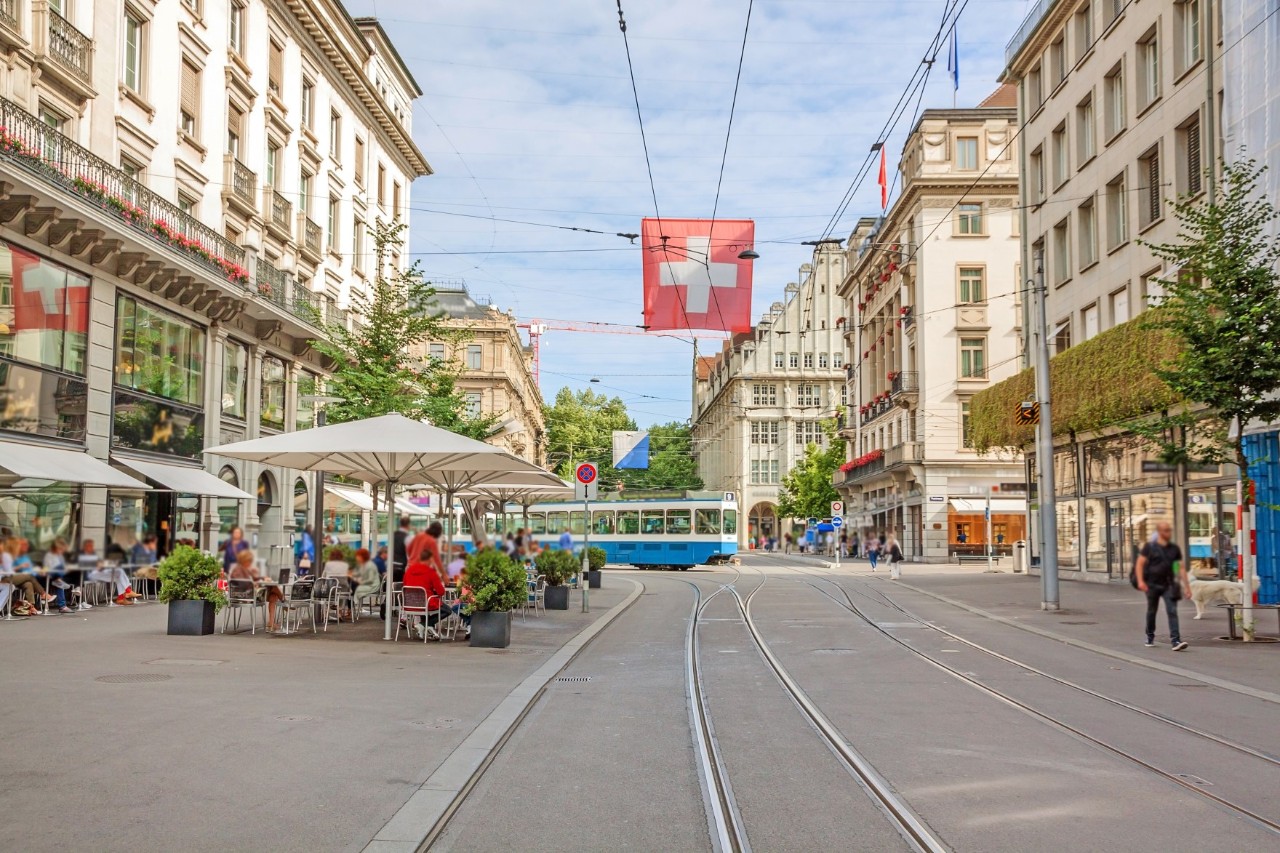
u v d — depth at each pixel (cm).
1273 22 2141
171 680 1127
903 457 5519
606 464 11181
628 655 1524
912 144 5638
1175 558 1568
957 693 1145
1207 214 1700
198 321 2838
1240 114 2261
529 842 595
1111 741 876
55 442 2194
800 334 9462
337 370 2897
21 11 2145
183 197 2892
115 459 2392
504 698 1070
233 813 626
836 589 3150
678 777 754
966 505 5356
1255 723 963
